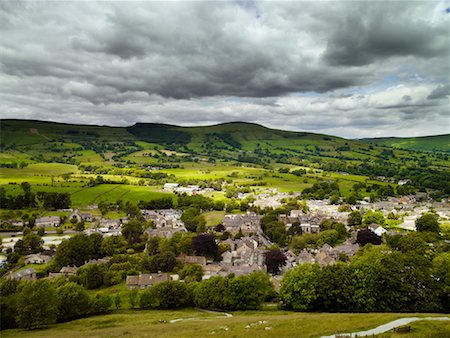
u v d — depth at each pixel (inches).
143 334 2600.9
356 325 2346.2
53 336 2805.1
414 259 3590.1
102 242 6948.8
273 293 4178.2
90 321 3430.1
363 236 6806.1
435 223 7322.8
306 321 2593.5
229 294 3823.8
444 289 3373.5
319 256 6018.7
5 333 3117.6
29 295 3304.6
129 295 4333.2
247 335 2276.1
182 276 5324.8
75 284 3843.5
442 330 2091.5
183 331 2586.1
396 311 3302.2
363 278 3442.4
